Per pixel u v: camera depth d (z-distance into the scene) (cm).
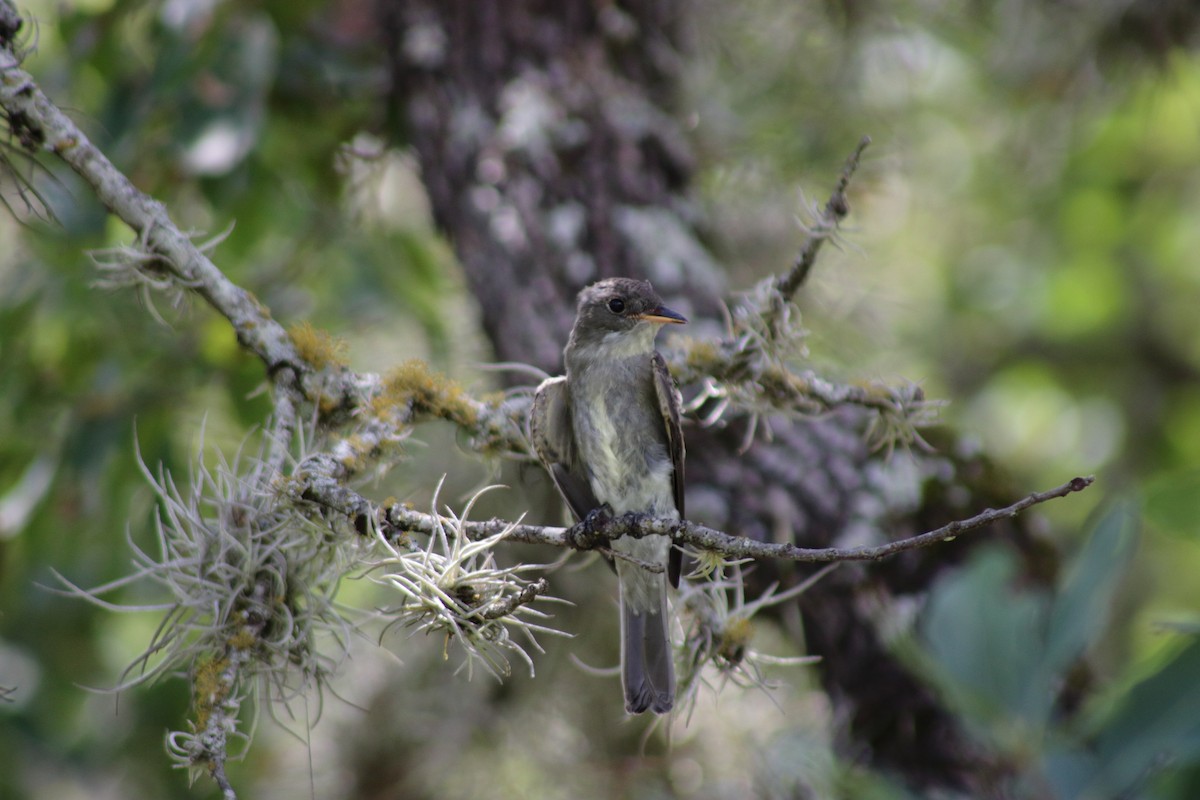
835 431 877
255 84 1014
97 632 1211
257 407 1061
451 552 600
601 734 1038
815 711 904
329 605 616
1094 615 559
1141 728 548
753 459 863
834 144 1191
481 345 1118
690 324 900
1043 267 1650
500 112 959
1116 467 1675
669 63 1030
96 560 1140
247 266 1144
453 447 1082
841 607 823
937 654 574
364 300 1161
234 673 594
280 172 1157
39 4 1158
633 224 929
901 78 1255
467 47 982
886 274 1405
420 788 1067
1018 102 1359
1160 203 1636
